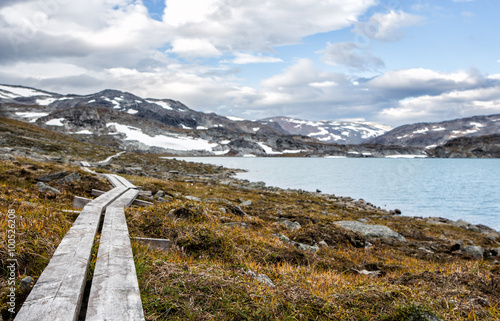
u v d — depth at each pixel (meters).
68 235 6.03
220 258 7.93
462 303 5.32
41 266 5.23
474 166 163.38
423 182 75.00
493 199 48.62
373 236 18.64
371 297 5.17
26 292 4.41
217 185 43.19
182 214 10.95
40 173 17.84
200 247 8.41
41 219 7.29
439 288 6.10
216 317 4.27
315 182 73.44
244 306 4.62
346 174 100.25
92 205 9.85
